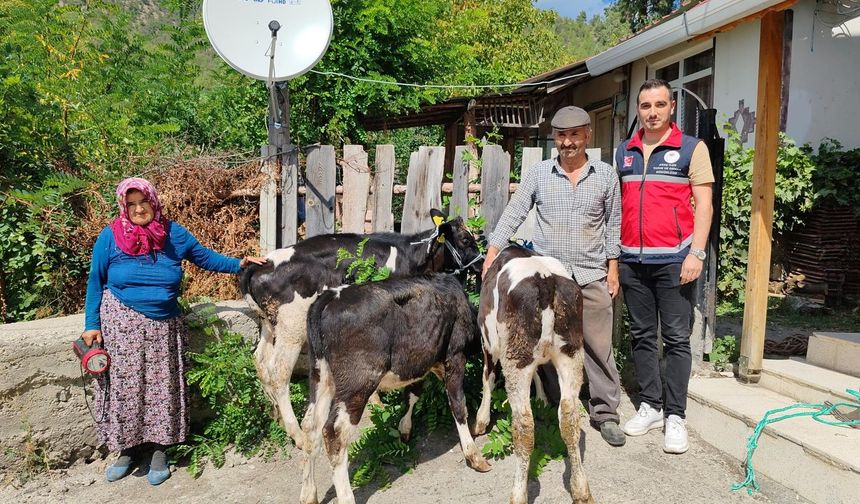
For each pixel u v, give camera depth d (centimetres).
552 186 391
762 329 424
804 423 348
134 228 367
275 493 369
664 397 451
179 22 961
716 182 453
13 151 514
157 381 379
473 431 417
